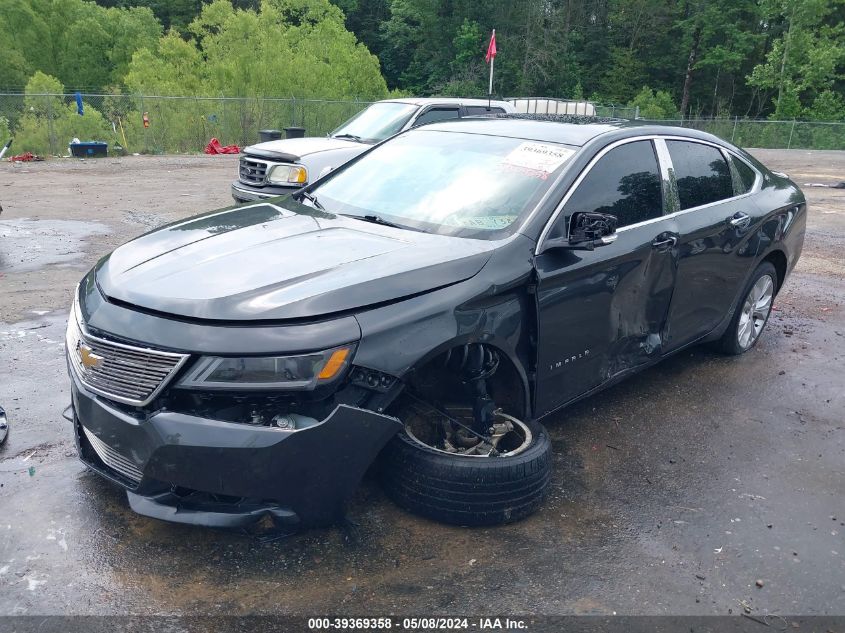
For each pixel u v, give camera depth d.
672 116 59.19
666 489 3.90
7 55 53.97
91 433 3.13
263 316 2.86
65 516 3.31
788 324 7.06
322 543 3.21
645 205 4.41
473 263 3.40
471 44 57.97
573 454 4.23
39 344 5.51
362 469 2.97
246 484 2.81
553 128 4.48
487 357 3.58
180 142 26.95
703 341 5.38
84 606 2.77
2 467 3.70
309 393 2.85
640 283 4.28
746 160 5.72
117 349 2.94
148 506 2.93
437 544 3.25
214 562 3.05
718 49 62.12
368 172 4.57
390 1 70.25
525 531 3.41
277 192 8.84
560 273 3.67
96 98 25.72
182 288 3.04
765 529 3.59
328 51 43.22
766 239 5.54
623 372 4.38
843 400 5.26
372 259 3.31
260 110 28.28
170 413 2.81
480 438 3.54
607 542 3.38
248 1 71.69
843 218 14.01
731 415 4.91
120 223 10.94
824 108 55.97
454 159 4.35
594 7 66.62
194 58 36.41
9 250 8.77
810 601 3.07
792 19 55.78
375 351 2.96
